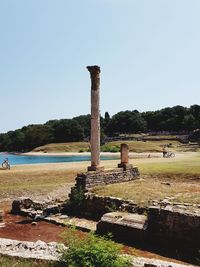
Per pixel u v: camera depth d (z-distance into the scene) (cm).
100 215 1694
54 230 1502
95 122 2105
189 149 8462
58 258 866
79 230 1500
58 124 13962
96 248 793
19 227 1550
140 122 14762
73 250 815
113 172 2173
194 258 1147
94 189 1898
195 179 2488
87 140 13638
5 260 899
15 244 1031
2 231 1482
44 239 1359
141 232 1295
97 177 2003
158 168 2967
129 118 14875
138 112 16475
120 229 1344
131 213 1533
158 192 1828
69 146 11788
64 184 2602
